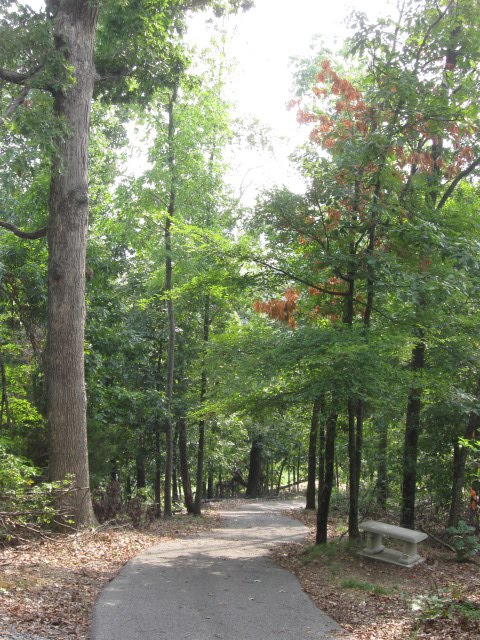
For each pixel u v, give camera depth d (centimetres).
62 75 1245
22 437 1523
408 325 1124
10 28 1211
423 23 1168
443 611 651
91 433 1645
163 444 2712
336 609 740
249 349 1210
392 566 1025
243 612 693
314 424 1439
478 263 1093
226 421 2383
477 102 1180
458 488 1317
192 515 2236
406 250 1130
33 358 1791
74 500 1203
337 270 1131
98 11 1348
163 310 2378
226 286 1284
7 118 1180
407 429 1366
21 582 724
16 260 1753
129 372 2306
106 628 589
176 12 1548
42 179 1731
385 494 1579
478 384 1286
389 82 1084
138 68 1617
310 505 2342
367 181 1135
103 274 2022
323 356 995
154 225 2012
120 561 986
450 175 1307
